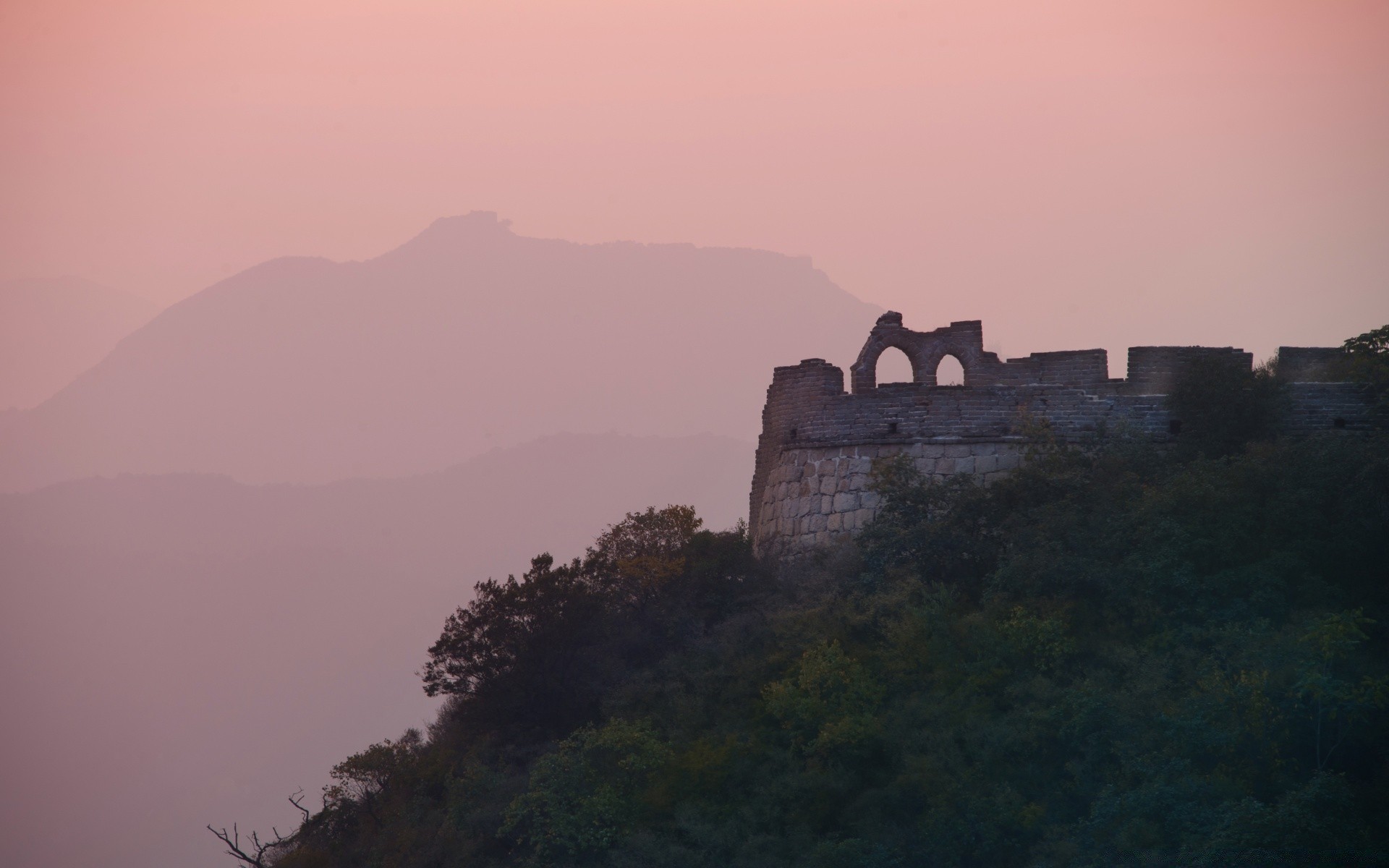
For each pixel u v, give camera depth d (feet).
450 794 624.18
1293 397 650.84
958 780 525.75
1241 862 442.50
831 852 512.22
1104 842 487.20
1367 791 475.72
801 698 582.35
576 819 567.59
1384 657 529.86
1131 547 588.50
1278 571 558.15
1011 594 595.88
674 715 616.39
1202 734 499.10
